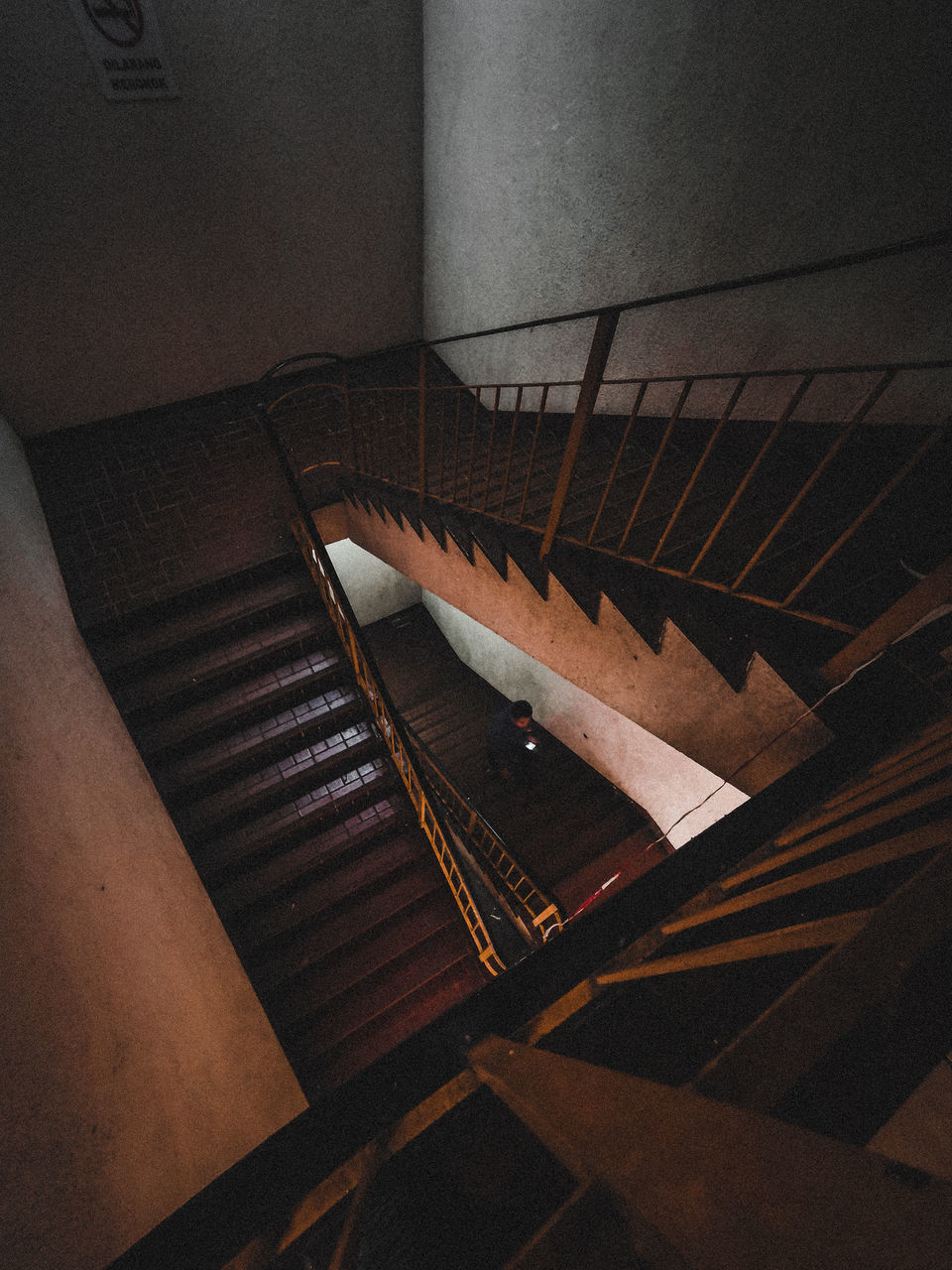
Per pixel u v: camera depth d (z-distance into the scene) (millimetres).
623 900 1609
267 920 3453
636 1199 496
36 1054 1601
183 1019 2471
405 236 5625
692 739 2727
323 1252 1093
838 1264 347
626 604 2578
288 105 4617
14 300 4586
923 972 1037
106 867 2457
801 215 2723
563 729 6363
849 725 1923
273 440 3516
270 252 5219
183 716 3789
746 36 2619
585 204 3779
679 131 3064
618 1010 1409
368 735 3975
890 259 2465
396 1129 1201
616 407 4254
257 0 4164
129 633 3951
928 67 2107
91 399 5277
